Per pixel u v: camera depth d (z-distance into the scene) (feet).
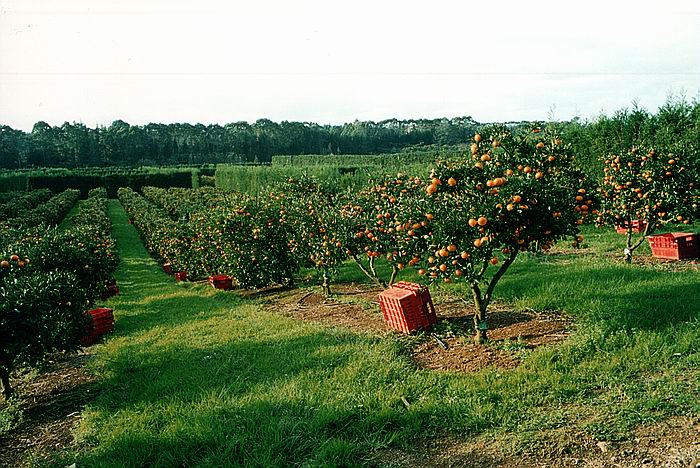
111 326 29.35
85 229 51.88
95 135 288.30
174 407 16.66
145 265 66.13
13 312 18.07
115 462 13.50
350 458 12.75
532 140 20.20
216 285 43.86
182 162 296.51
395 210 25.53
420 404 14.97
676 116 51.78
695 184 29.86
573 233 18.66
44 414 18.45
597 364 16.49
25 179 170.91
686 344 17.17
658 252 33.09
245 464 12.79
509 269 33.14
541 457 12.17
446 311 25.46
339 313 27.99
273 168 111.55
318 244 31.42
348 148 265.75
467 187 18.60
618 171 31.55
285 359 20.27
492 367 17.47
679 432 12.52
